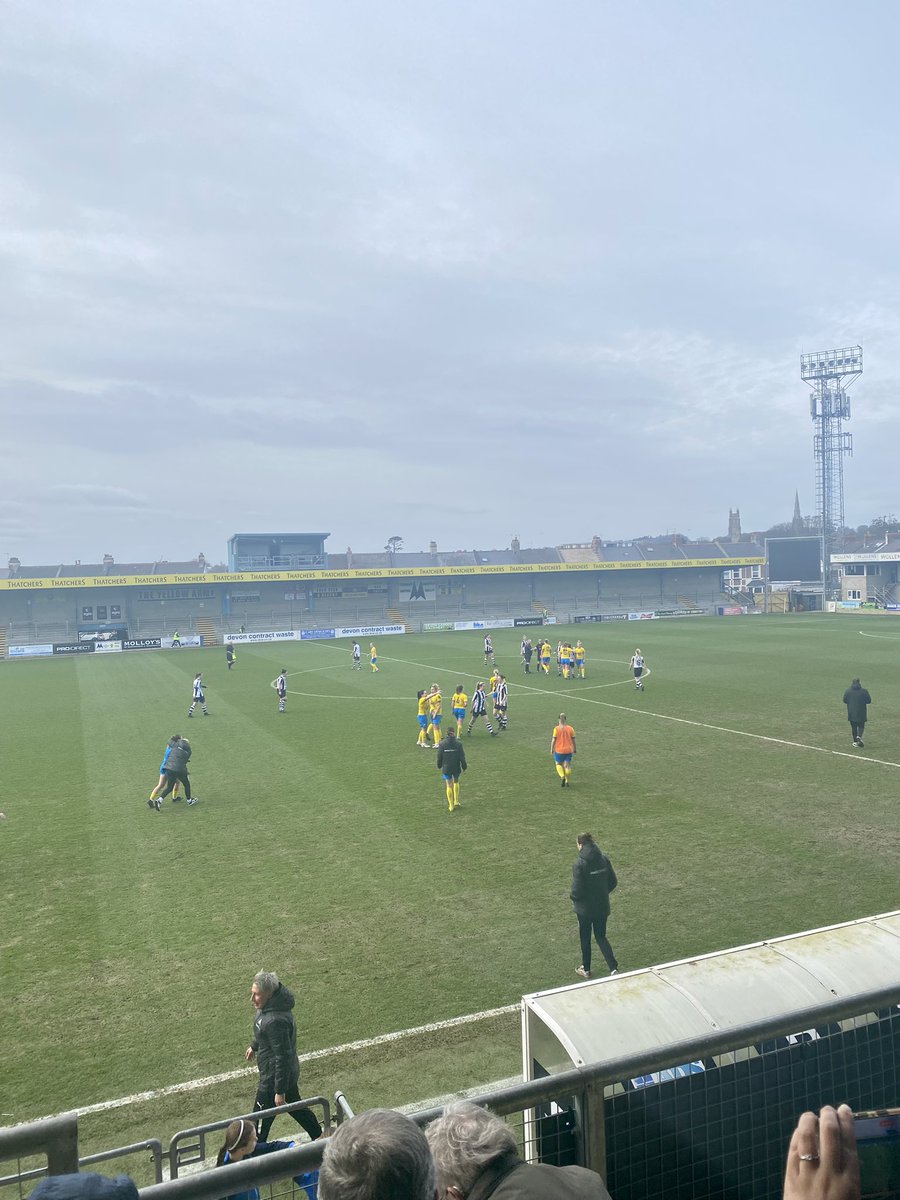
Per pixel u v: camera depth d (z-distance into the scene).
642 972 5.17
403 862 15.16
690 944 11.46
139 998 10.48
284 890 13.98
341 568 92.38
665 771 21.44
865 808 17.67
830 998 4.84
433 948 11.61
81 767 24.19
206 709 34.84
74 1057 9.17
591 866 10.53
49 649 70.31
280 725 30.20
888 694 33.03
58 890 14.36
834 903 12.70
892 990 3.28
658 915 12.45
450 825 17.33
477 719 30.50
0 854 16.39
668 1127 3.85
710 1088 3.99
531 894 13.48
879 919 5.82
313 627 86.94
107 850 16.44
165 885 14.42
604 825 16.97
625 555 107.25
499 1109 2.81
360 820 17.88
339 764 23.45
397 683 41.84
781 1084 4.18
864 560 94.50
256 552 90.62
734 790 19.39
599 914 10.56
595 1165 2.96
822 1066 4.30
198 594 85.62
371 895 13.63
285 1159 2.49
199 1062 9.01
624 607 99.62
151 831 17.61
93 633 76.00
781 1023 3.11
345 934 12.17
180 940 12.16
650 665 45.47
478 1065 8.73
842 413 105.56
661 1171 3.79
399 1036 9.34
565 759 20.27
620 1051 4.44
